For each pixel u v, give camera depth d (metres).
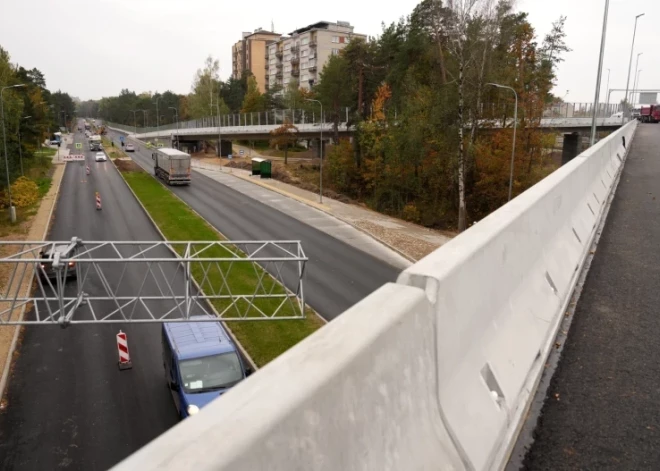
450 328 2.34
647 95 92.62
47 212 43.31
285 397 1.29
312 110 83.38
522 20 42.62
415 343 1.97
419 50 51.56
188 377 13.43
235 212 44.53
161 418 13.95
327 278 26.06
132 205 47.03
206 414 1.21
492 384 2.70
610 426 2.84
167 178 59.94
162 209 44.72
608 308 4.57
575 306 4.61
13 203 42.94
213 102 114.25
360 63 65.81
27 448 12.77
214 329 15.23
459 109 37.41
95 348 18.17
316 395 1.36
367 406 1.59
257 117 90.56
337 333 1.67
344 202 52.84
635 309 4.55
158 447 1.08
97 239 35.06
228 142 99.69
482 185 42.84
